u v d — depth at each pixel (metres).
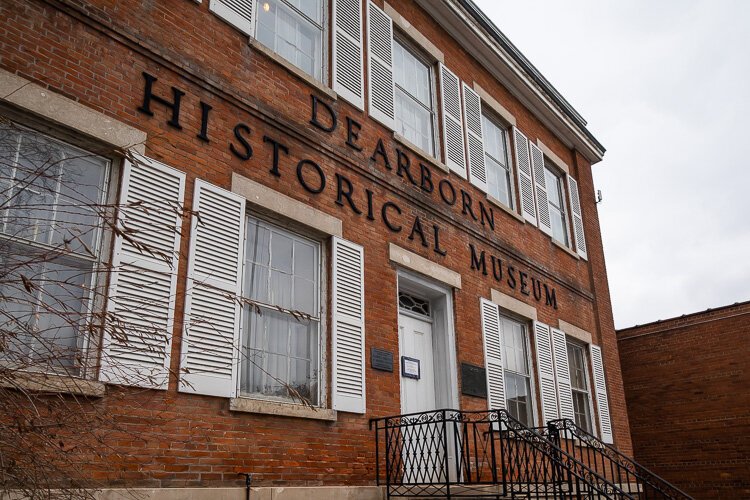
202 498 5.84
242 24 7.89
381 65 10.10
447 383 9.66
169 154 6.65
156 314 6.06
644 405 17.94
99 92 6.21
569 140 15.96
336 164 8.64
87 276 5.79
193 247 6.56
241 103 7.58
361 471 7.66
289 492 6.56
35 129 5.76
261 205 7.39
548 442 7.60
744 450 15.98
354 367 7.92
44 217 5.64
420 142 10.89
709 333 17.17
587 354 14.07
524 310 11.88
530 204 13.36
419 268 9.48
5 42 5.65
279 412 6.83
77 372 5.35
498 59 13.10
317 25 9.39
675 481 16.88
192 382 6.15
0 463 3.78
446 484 6.94
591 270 15.22
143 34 6.77
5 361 4.58
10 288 5.21
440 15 11.92
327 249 8.22
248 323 7.07
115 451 5.21
